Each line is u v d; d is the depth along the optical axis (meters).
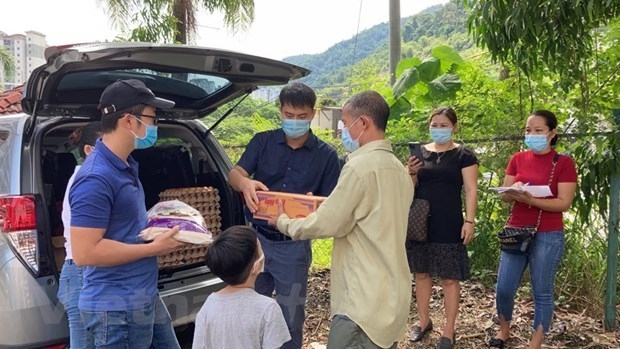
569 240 4.06
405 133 5.36
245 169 3.02
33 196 2.45
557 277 4.11
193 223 2.24
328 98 11.96
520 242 3.18
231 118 8.50
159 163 3.61
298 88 2.81
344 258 2.28
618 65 4.12
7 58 28.48
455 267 3.45
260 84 3.26
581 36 3.76
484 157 4.57
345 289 2.23
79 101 2.90
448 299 3.49
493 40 3.98
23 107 2.61
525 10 3.51
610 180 3.55
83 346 2.23
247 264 2.07
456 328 3.86
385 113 2.26
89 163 2.03
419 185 3.56
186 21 10.79
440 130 3.48
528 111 4.74
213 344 2.09
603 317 3.74
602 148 3.43
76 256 1.95
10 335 2.35
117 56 2.44
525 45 3.83
